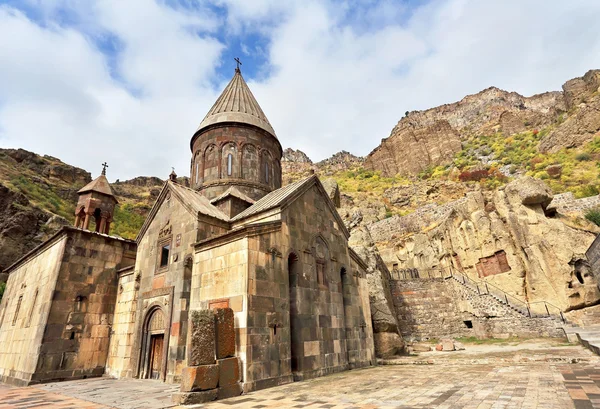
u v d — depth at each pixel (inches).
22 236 1530.5
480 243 1034.1
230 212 649.6
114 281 692.7
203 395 300.8
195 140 866.1
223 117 832.3
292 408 253.8
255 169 812.0
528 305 882.8
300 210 542.0
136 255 713.0
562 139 2327.8
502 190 1042.1
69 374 587.8
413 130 4165.8
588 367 366.9
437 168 3427.7
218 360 329.4
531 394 247.6
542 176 1964.8
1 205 1566.2
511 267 941.2
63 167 2770.7
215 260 447.5
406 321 1043.9
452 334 996.6
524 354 527.8
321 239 574.2
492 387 286.7
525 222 940.0
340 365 514.6
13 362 650.2
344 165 5177.2
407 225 1611.7
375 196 2755.9
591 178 1715.1
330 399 282.0
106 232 821.9
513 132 3639.3
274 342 408.2
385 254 1505.9
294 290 479.5
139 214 2972.4
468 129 4771.2
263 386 370.3
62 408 302.4
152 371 525.7
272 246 456.4
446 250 1187.3
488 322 927.0
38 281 693.3
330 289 555.2
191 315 325.1
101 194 833.5
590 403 208.5
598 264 735.7
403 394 282.8
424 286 1111.0
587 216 1141.7
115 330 644.7
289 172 5083.7
